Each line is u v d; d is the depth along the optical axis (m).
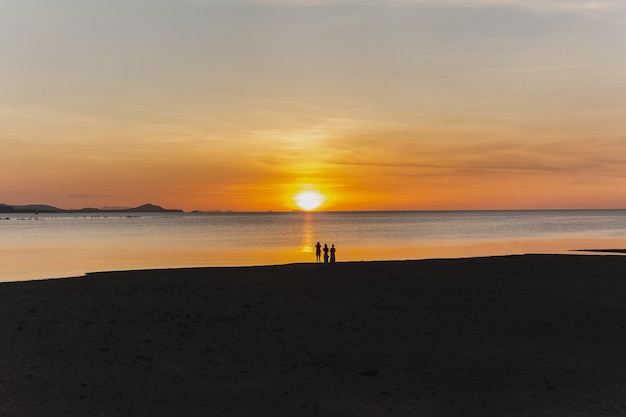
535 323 19.33
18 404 12.07
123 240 84.62
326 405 12.45
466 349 16.59
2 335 16.84
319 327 18.61
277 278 25.75
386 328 18.62
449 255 52.41
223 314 19.77
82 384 13.39
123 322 18.47
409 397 12.96
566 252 54.34
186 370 14.58
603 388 13.51
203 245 71.00
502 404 12.54
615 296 23.27
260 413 11.98
